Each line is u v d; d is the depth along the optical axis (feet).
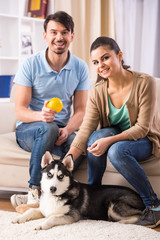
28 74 7.54
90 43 14.40
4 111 8.69
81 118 7.77
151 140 6.40
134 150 6.13
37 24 14.01
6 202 7.57
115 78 6.28
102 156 6.45
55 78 7.60
